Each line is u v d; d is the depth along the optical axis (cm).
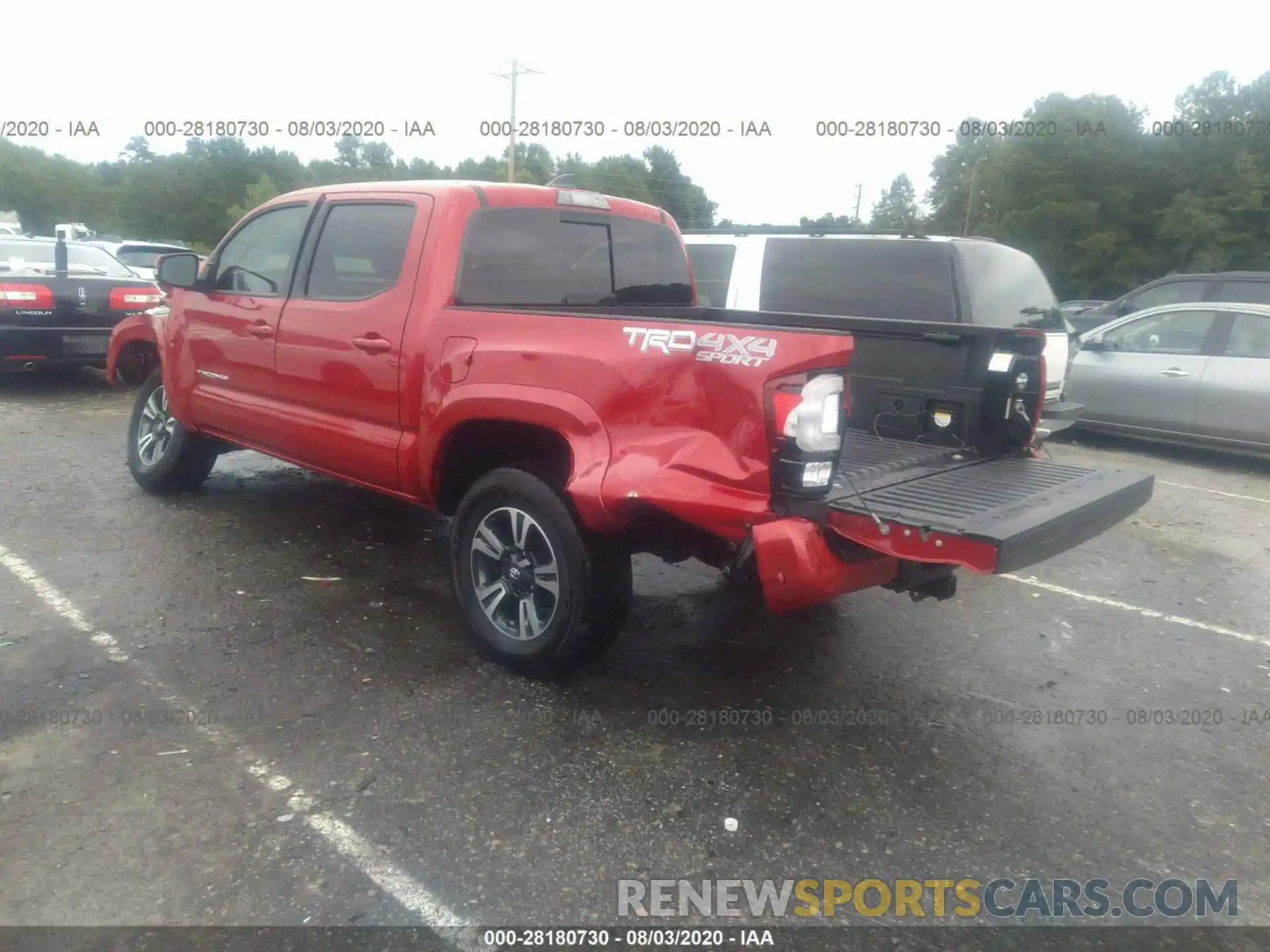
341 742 341
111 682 375
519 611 395
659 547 375
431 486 423
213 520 577
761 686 401
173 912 257
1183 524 705
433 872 277
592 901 269
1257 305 905
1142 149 5144
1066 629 484
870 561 333
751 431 321
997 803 325
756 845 296
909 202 7681
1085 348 1005
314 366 468
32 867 271
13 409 877
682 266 539
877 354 480
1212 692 416
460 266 422
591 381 354
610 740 351
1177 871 294
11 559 494
